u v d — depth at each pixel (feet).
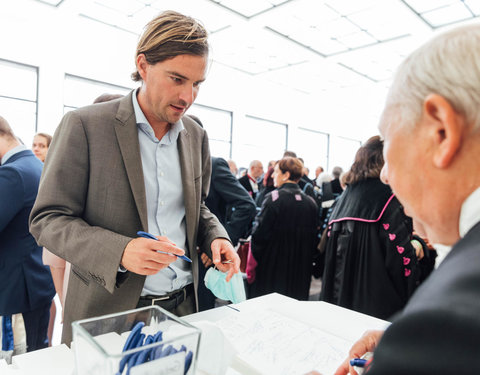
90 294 2.63
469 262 0.77
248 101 29.22
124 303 2.62
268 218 7.03
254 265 7.23
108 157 2.64
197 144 3.33
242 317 2.60
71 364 1.92
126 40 20.68
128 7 17.08
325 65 24.18
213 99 26.96
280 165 7.59
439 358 0.67
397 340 0.74
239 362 1.98
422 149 1.01
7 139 4.84
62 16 17.30
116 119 2.71
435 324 0.69
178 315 3.04
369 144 5.56
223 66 25.38
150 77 2.52
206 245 3.08
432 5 16.28
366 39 20.02
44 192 2.51
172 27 2.39
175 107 2.61
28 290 4.83
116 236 2.27
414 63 1.02
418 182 1.05
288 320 2.56
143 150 2.86
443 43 0.97
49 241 2.42
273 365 1.98
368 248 5.34
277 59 23.67
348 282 5.53
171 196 2.99
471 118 0.90
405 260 5.14
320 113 35.47
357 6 16.53
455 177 0.96
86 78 20.24
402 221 5.16
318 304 2.94
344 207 5.72
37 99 18.65
